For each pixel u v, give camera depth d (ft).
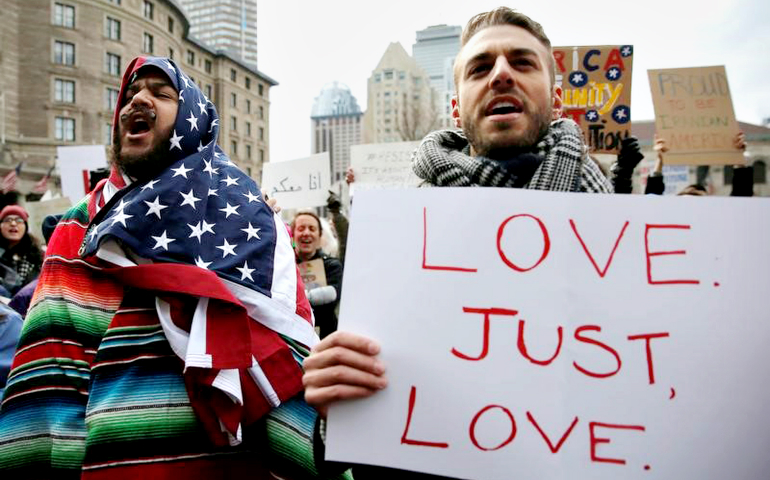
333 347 3.66
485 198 3.77
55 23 115.14
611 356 3.51
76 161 17.84
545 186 4.08
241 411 4.53
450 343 3.62
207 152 5.24
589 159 4.56
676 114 11.30
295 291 5.23
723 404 3.38
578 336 3.55
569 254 3.65
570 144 4.27
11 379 4.73
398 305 3.71
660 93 11.39
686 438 3.37
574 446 3.43
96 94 120.37
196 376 4.39
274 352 4.74
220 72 176.04
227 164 5.53
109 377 4.49
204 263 4.79
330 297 12.31
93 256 4.89
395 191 3.87
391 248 3.79
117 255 4.74
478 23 4.47
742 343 3.43
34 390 4.61
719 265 3.53
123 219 4.64
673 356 3.46
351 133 398.83
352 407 3.63
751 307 3.47
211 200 5.09
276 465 4.61
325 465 4.22
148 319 4.70
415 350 3.64
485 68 4.31
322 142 403.54
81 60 118.01
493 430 3.50
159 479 4.29
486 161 4.21
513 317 3.61
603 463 3.40
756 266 3.51
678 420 3.39
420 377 3.60
